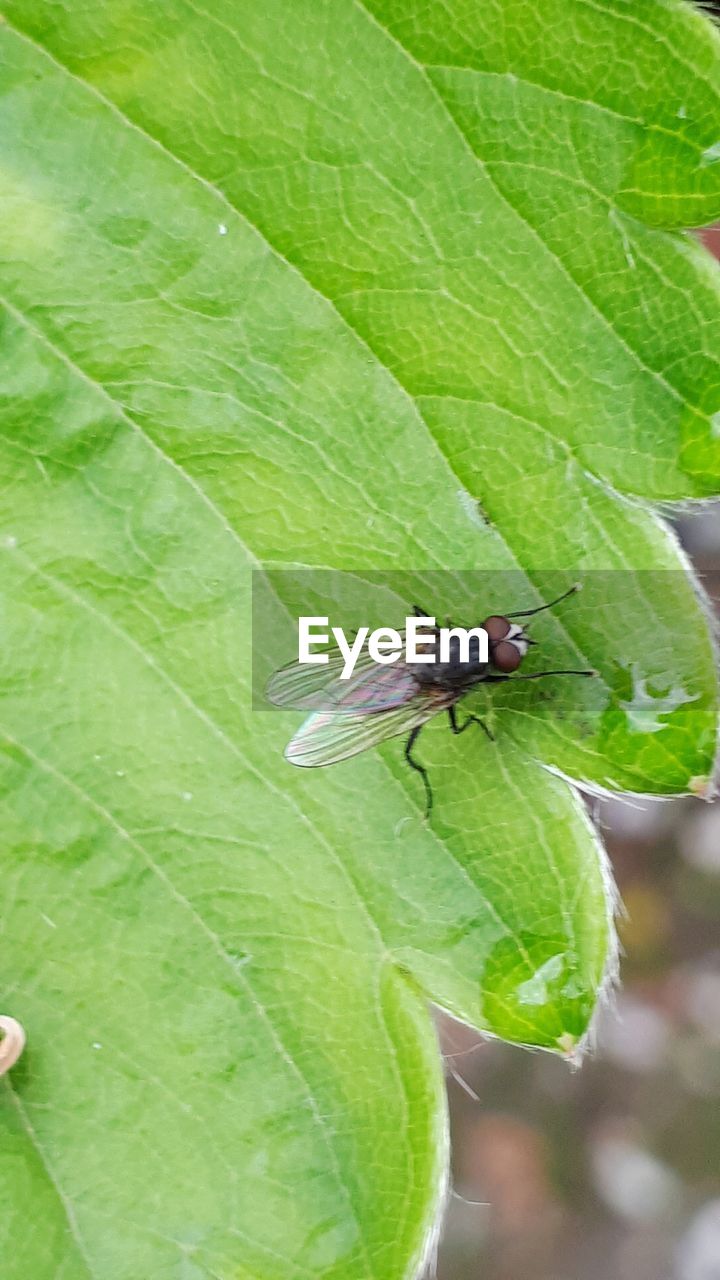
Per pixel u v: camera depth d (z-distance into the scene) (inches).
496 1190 7.2
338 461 3.7
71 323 3.7
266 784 3.7
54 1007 3.6
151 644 3.7
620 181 3.6
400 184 3.6
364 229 3.7
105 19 3.7
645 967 7.5
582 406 3.6
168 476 3.7
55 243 3.7
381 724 3.7
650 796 3.7
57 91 3.7
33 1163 3.6
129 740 3.7
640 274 3.6
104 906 3.7
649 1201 7.1
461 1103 7.4
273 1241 3.6
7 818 3.7
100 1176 3.6
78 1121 3.6
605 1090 7.4
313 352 3.7
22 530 3.7
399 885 3.7
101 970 3.6
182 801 3.7
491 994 3.6
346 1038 3.6
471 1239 7.1
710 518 7.2
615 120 3.6
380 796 3.7
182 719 3.7
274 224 3.7
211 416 3.7
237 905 3.7
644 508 3.6
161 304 3.7
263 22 3.6
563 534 3.7
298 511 3.7
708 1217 7.0
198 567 3.7
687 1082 7.3
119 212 3.7
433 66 3.6
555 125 3.6
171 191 3.7
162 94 3.7
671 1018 7.4
